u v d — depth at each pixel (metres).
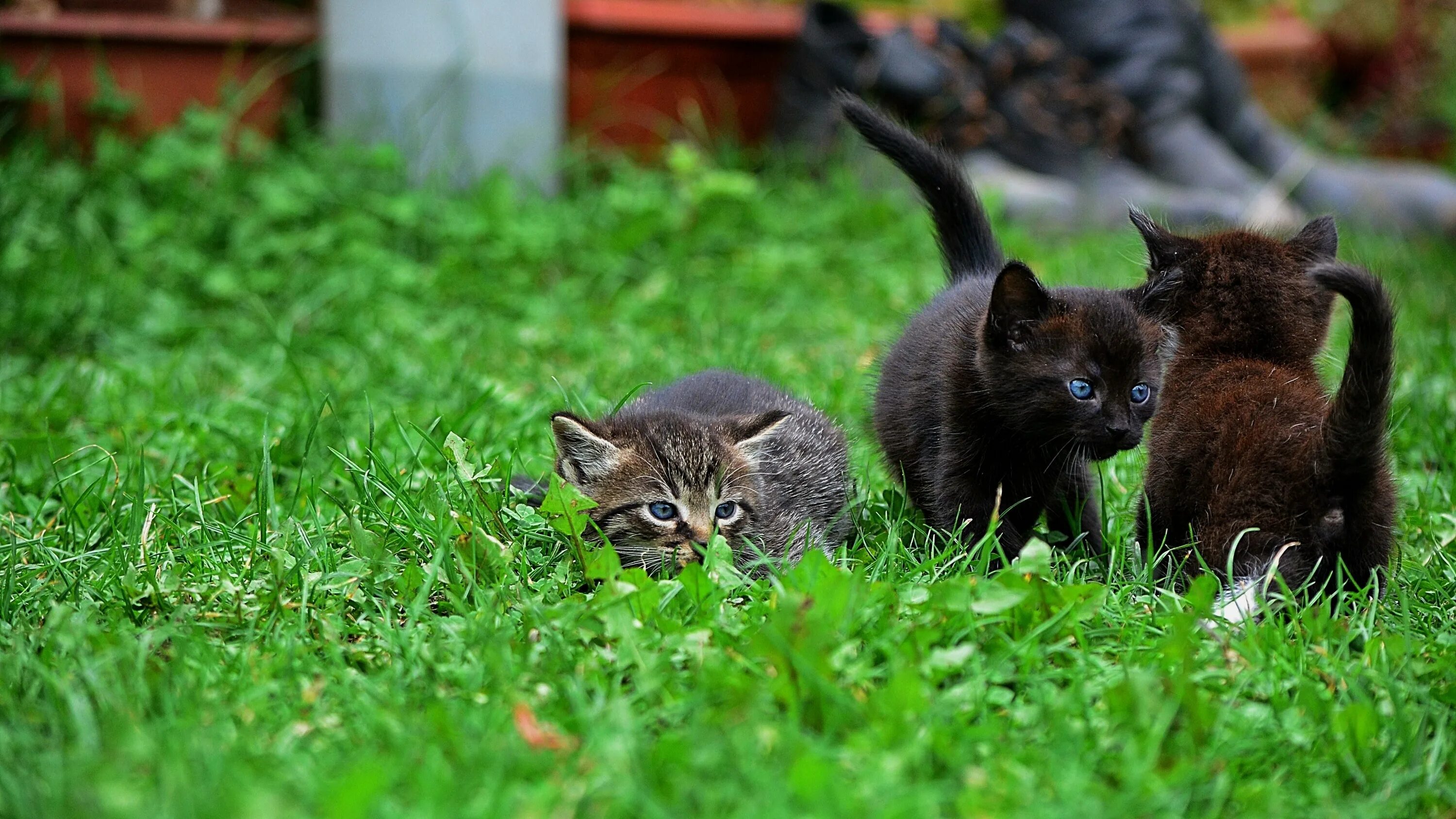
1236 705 3.31
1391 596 4.02
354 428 5.69
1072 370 4.29
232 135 9.41
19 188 8.07
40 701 3.17
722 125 10.65
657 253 8.77
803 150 10.09
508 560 3.94
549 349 7.17
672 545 4.43
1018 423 4.41
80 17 9.18
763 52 10.69
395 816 2.53
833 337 7.52
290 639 3.52
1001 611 3.49
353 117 9.20
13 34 8.99
